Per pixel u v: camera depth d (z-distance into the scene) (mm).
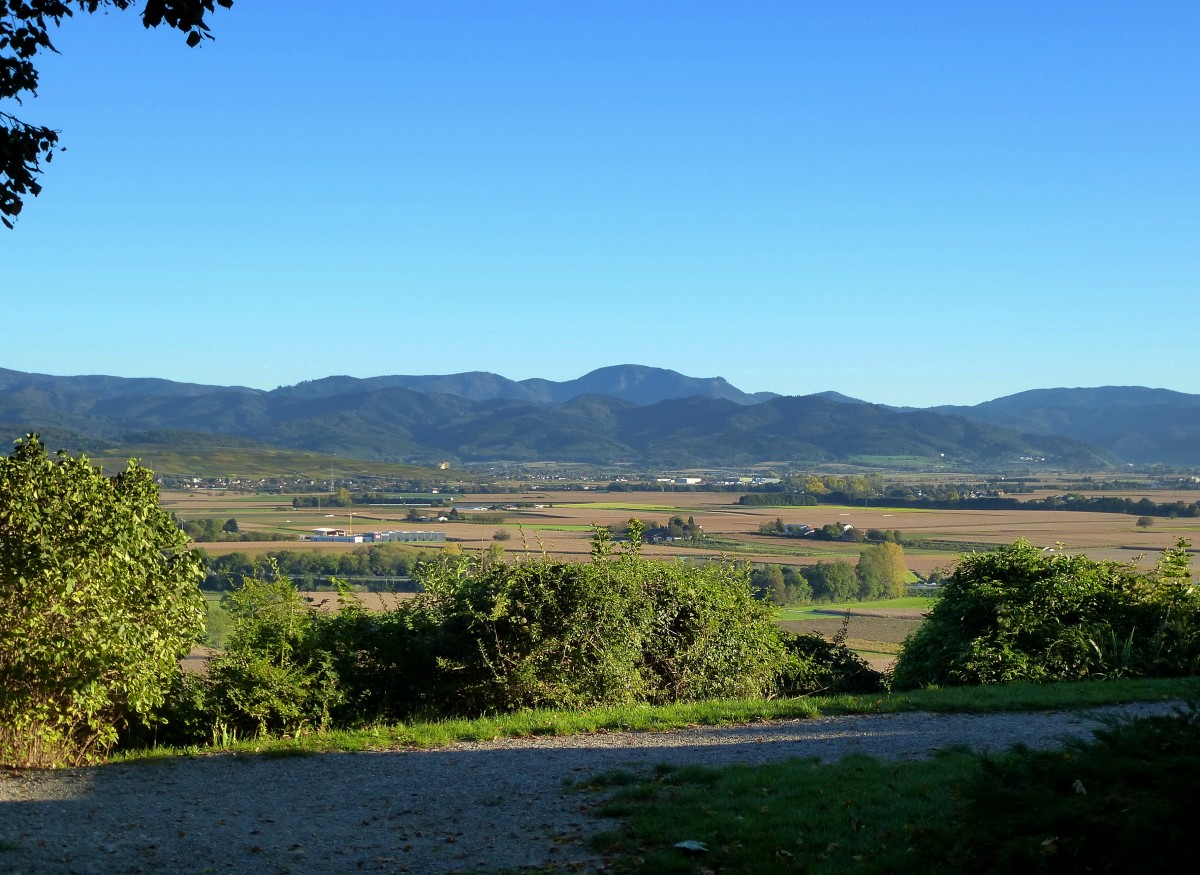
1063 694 13602
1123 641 15945
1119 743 6879
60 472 10969
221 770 10641
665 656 15172
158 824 8625
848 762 9938
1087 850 5812
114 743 11820
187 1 9477
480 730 12188
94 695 10781
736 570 16594
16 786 9781
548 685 14219
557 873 7285
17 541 10492
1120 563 17578
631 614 14883
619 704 14359
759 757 10578
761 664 15859
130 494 11680
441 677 14219
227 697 12523
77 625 10648
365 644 13953
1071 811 6031
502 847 7980
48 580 10438
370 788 9844
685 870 7176
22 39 9633
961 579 17047
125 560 11023
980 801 6621
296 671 12977
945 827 7102
